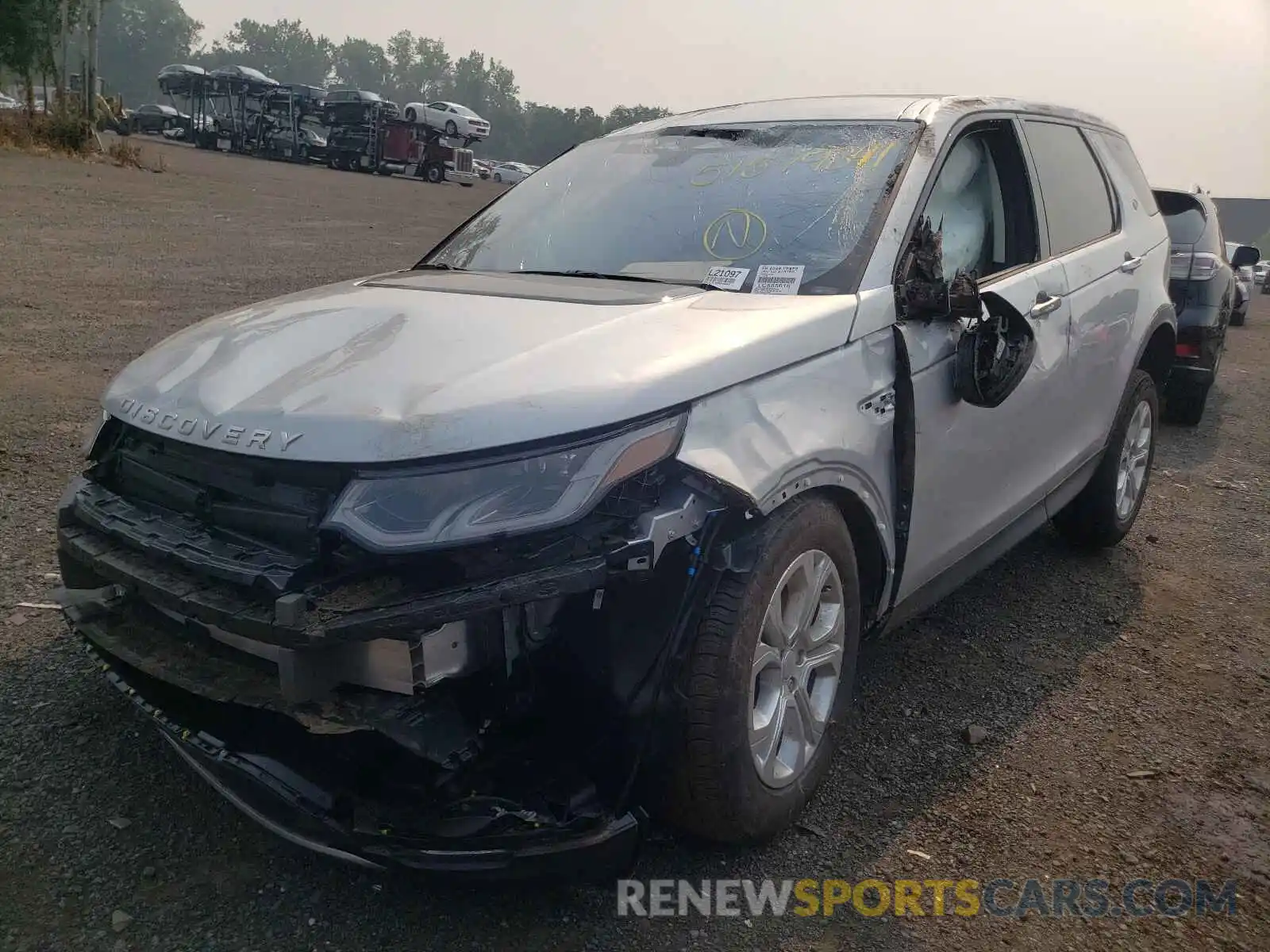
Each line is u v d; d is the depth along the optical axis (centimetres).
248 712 247
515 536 220
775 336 268
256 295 1077
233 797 253
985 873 274
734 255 326
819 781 294
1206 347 801
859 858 278
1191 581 488
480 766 232
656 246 344
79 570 298
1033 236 399
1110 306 442
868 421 290
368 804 230
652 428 236
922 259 318
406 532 221
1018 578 482
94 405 654
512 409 230
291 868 263
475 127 3944
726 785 252
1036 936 252
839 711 299
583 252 355
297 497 236
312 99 3991
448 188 3491
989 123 387
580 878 235
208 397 261
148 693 264
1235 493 646
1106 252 448
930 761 325
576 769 238
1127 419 480
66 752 305
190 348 298
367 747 234
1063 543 531
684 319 275
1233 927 257
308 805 231
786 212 336
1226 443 795
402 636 218
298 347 276
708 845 278
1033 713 357
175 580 245
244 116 4072
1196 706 367
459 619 216
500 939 243
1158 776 321
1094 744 339
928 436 318
